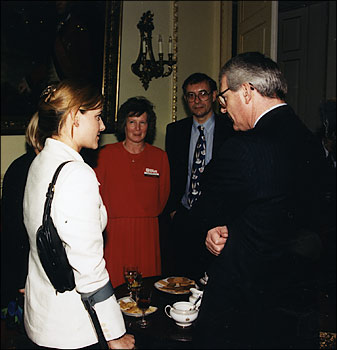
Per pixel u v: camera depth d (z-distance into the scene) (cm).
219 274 125
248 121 132
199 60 435
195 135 278
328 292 125
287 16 495
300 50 489
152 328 164
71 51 355
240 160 120
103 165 261
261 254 119
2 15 326
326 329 131
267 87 127
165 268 270
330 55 467
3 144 338
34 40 338
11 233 175
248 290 121
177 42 414
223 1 438
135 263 261
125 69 383
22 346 264
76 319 140
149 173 266
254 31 393
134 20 386
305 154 121
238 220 124
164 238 274
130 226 261
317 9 475
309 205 119
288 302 122
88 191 135
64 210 131
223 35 439
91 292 134
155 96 381
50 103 145
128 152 265
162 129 375
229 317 124
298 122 126
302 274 121
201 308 131
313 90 478
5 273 182
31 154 179
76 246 131
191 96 272
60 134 147
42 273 143
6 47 328
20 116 341
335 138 161
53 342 140
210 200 129
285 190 118
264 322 122
